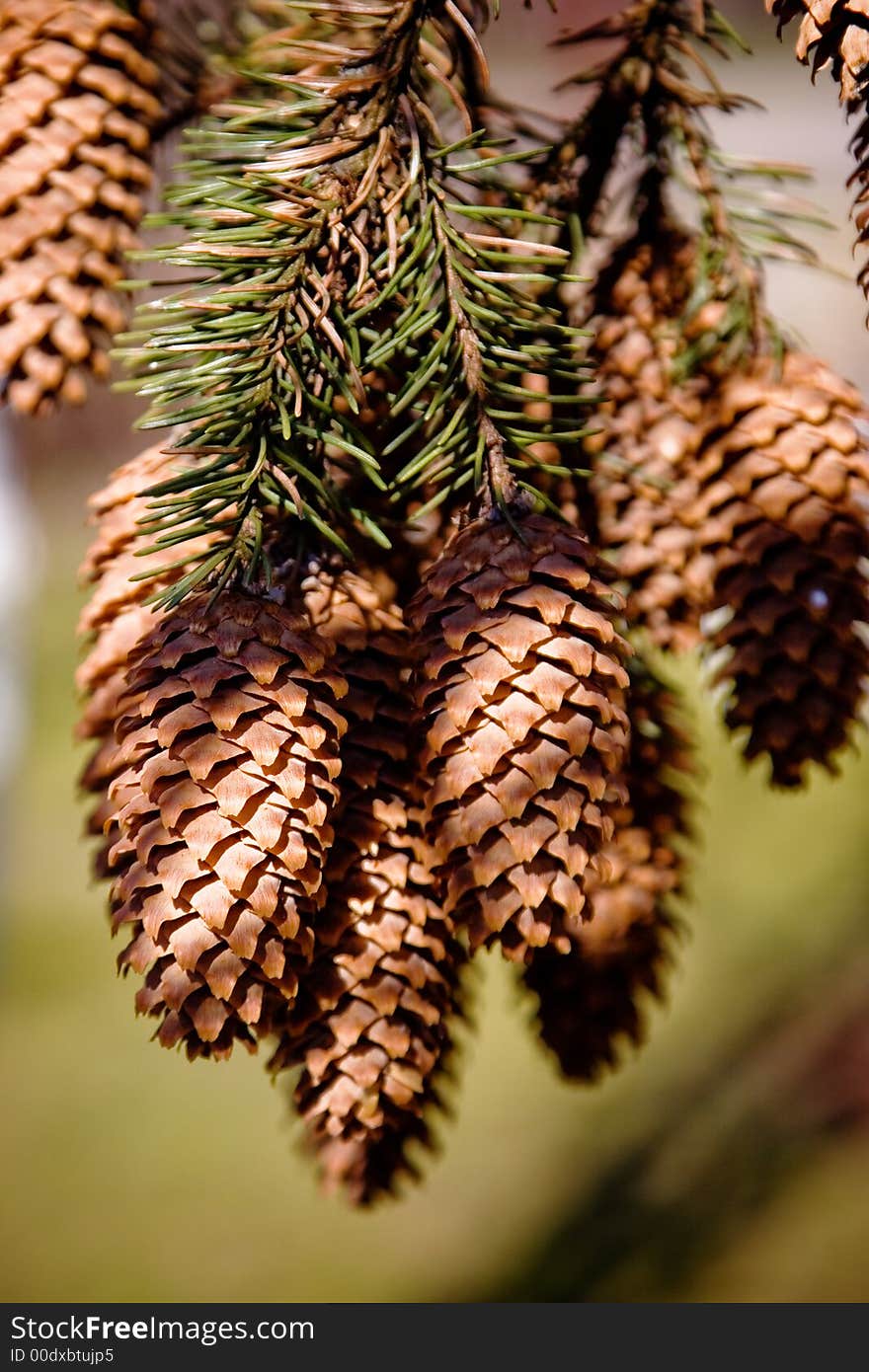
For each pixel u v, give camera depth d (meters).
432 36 0.77
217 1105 2.71
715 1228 1.96
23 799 3.38
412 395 0.71
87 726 0.75
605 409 0.78
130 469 0.76
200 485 0.71
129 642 0.74
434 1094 0.76
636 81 0.78
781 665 0.76
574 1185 2.25
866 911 2.28
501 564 0.70
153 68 0.80
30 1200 2.48
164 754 0.68
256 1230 2.32
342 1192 0.79
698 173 0.79
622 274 0.78
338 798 0.68
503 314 0.73
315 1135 0.78
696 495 0.77
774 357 0.78
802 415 0.77
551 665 0.69
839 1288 1.75
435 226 0.72
